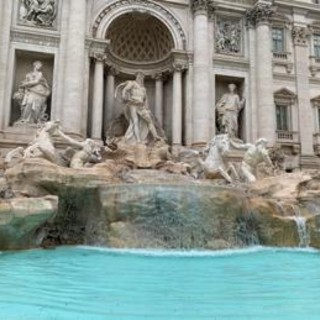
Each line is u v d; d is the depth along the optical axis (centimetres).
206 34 3050
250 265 1120
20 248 1405
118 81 3241
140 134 2742
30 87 2688
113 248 1478
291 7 3522
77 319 579
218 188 1636
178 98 2978
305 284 854
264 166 2256
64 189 1639
